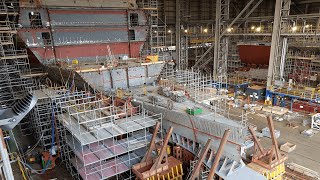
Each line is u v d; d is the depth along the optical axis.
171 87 22.88
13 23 23.64
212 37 44.41
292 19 31.20
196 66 45.56
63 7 25.16
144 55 31.62
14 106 7.84
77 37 26.62
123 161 17.50
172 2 46.69
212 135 16.23
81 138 14.73
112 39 28.84
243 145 14.98
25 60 26.36
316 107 29.83
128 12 29.17
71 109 19.34
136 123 17.08
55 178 17.84
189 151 18.41
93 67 22.25
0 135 9.15
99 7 27.02
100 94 20.31
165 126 19.52
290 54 38.00
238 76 41.62
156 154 17.20
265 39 42.19
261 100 35.97
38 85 25.98
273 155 16.80
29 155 20.14
